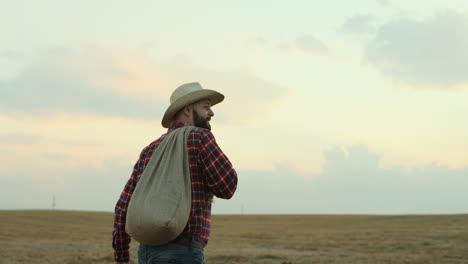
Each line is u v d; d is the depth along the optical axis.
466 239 35.97
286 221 87.56
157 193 2.56
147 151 2.90
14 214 76.12
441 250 26.12
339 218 91.44
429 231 47.03
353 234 46.56
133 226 2.55
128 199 2.88
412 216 80.69
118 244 2.91
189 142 2.73
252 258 19.08
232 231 57.66
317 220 87.25
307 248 28.38
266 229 62.78
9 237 34.81
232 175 2.74
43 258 17.05
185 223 2.57
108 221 76.94
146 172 2.68
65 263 15.51
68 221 70.81
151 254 2.62
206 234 2.70
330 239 39.41
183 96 2.90
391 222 69.88
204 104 3.01
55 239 34.69
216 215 108.94
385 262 18.16
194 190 2.68
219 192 2.73
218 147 2.77
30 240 32.19
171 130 2.93
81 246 26.39
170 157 2.70
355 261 18.41
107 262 16.12
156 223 2.47
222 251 23.58
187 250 2.59
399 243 32.91
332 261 18.30
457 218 69.62
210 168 2.70
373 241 35.72
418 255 22.03
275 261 18.00
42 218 70.50
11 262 15.47
